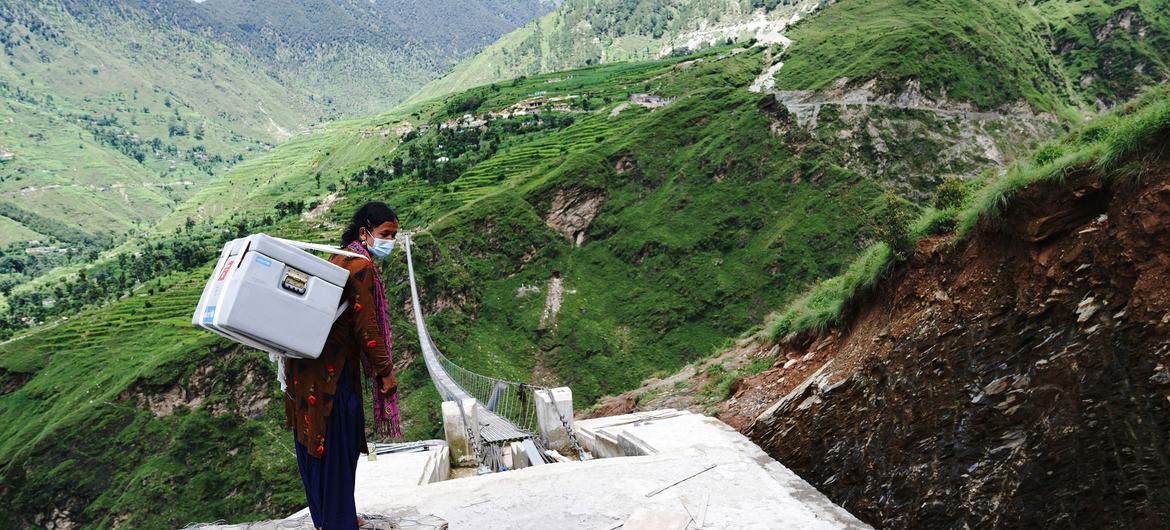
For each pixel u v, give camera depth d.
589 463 5.66
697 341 99.62
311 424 3.69
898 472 6.92
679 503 4.79
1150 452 4.98
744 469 5.45
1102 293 5.69
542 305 107.44
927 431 6.80
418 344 94.06
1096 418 5.38
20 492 81.44
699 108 140.25
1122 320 5.43
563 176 125.44
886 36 152.50
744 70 176.38
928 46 145.50
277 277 3.47
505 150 177.50
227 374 89.88
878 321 8.73
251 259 3.41
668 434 6.82
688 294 106.31
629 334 103.06
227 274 3.44
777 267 105.25
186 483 81.06
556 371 97.94
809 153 124.06
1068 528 5.33
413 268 105.31
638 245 115.38
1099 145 6.13
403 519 4.28
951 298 7.30
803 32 191.88
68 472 82.81
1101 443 5.30
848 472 7.62
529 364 99.00
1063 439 5.55
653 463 5.63
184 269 153.38
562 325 103.62
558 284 112.31
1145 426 5.05
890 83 136.88
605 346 100.44
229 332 3.42
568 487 5.14
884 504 6.95
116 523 78.50
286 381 3.82
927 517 6.42
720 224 115.50
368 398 61.53
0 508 81.19
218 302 3.37
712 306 103.81
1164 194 5.38
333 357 3.73
